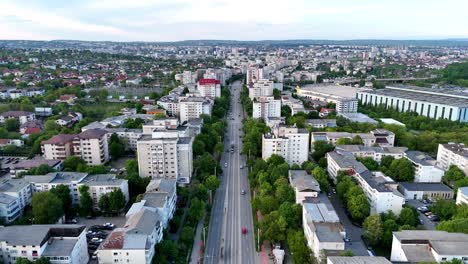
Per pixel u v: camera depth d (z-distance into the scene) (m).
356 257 190.75
